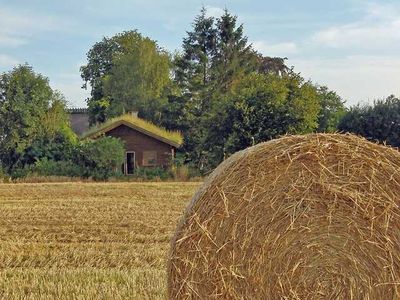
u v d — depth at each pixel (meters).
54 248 12.96
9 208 19.59
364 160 6.36
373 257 6.32
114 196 23.89
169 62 66.19
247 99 37.00
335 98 48.56
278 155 6.46
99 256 12.04
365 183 6.35
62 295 8.88
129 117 43.72
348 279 6.38
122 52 75.31
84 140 40.66
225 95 44.81
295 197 6.45
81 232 15.12
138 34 76.12
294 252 6.43
